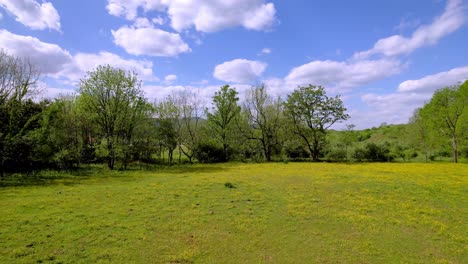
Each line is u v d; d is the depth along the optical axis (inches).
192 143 1769.2
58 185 759.1
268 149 1903.3
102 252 307.9
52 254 299.0
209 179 916.6
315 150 1877.5
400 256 310.3
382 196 631.2
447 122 1636.3
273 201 575.8
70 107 1355.8
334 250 325.1
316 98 1818.4
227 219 442.6
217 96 1895.9
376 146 1894.7
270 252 318.0
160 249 320.8
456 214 486.0
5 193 631.2
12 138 882.1
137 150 1359.5
